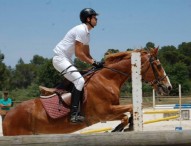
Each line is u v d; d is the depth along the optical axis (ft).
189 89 128.67
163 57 224.53
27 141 11.99
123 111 20.10
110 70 20.97
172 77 128.47
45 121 20.21
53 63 21.17
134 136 12.22
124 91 93.76
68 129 20.57
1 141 11.94
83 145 12.03
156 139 12.20
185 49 261.03
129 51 21.63
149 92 114.11
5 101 43.60
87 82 20.66
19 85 253.44
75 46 20.42
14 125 20.74
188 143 12.28
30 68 268.62
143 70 21.81
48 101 20.45
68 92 20.53
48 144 12.00
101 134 12.21
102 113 20.43
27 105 20.80
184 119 61.82
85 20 21.02
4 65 173.58
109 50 22.70
